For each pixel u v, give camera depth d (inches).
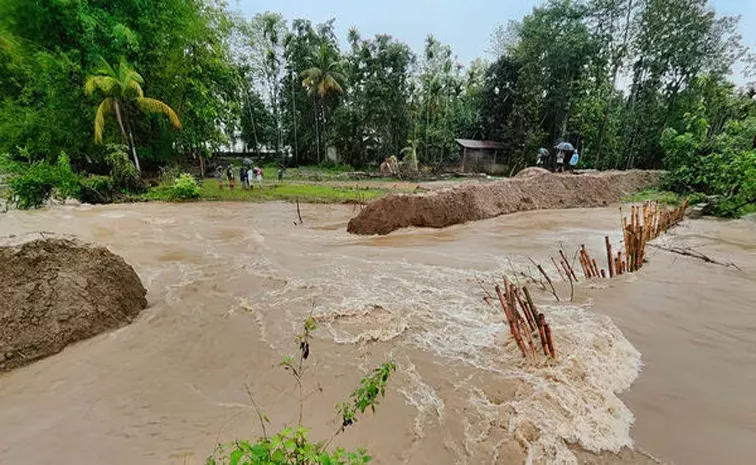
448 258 310.0
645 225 326.3
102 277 195.6
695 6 1012.5
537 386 134.5
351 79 1485.0
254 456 62.2
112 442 113.7
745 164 485.1
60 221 493.0
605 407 124.3
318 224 492.7
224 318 200.5
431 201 451.5
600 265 289.0
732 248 327.9
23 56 711.7
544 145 1261.1
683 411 122.6
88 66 741.9
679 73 1077.1
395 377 143.9
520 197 573.3
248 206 649.0
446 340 172.1
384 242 375.2
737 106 849.5
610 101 1103.6
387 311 204.5
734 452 105.3
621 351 157.8
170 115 762.2
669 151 714.2
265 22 1475.1
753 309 198.7
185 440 114.0
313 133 1534.2
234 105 1024.9
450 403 128.3
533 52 1230.3
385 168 1171.3
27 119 747.4
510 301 157.2
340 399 131.9
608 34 1135.6
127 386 142.6
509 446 108.8
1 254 163.6
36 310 165.6
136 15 786.2
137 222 494.9
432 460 105.0
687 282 239.3
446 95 1449.3
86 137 787.4
